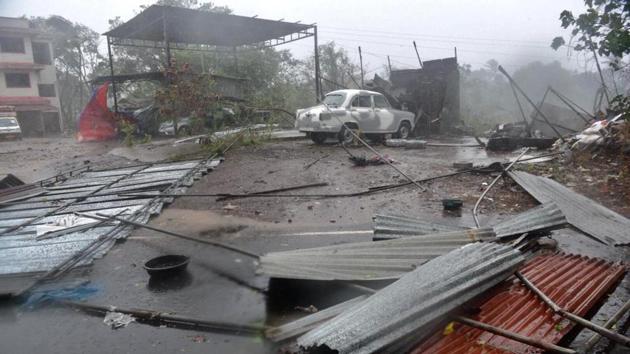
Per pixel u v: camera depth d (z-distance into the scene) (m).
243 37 22.34
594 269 3.66
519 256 3.44
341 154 11.32
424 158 10.52
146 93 23.89
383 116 13.95
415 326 2.54
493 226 4.56
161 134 19.72
